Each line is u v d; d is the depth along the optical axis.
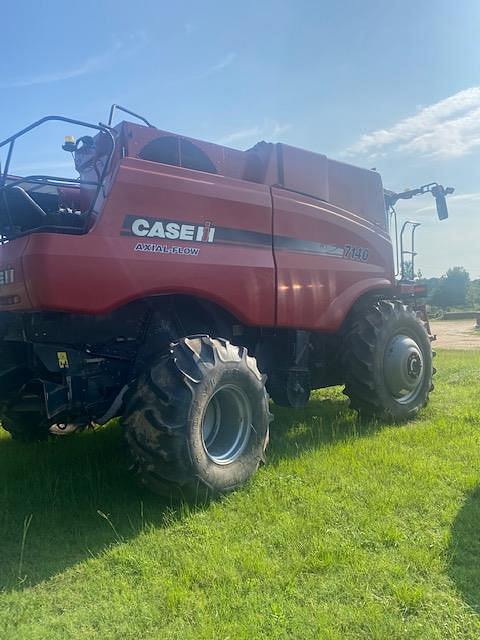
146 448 3.57
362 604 2.48
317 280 5.24
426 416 6.11
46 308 3.47
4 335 4.29
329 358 5.98
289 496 3.72
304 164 5.43
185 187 4.21
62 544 3.20
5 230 4.37
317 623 2.34
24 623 2.44
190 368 3.71
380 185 6.59
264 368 5.40
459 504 3.53
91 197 4.68
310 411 6.46
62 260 3.51
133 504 3.74
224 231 4.45
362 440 5.01
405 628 2.31
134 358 4.20
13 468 4.50
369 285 5.90
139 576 2.79
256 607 2.47
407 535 3.14
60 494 3.89
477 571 2.75
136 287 3.83
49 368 3.82
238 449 4.02
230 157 4.94
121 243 3.79
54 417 3.91
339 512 3.43
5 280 3.82
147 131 4.37
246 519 3.41
